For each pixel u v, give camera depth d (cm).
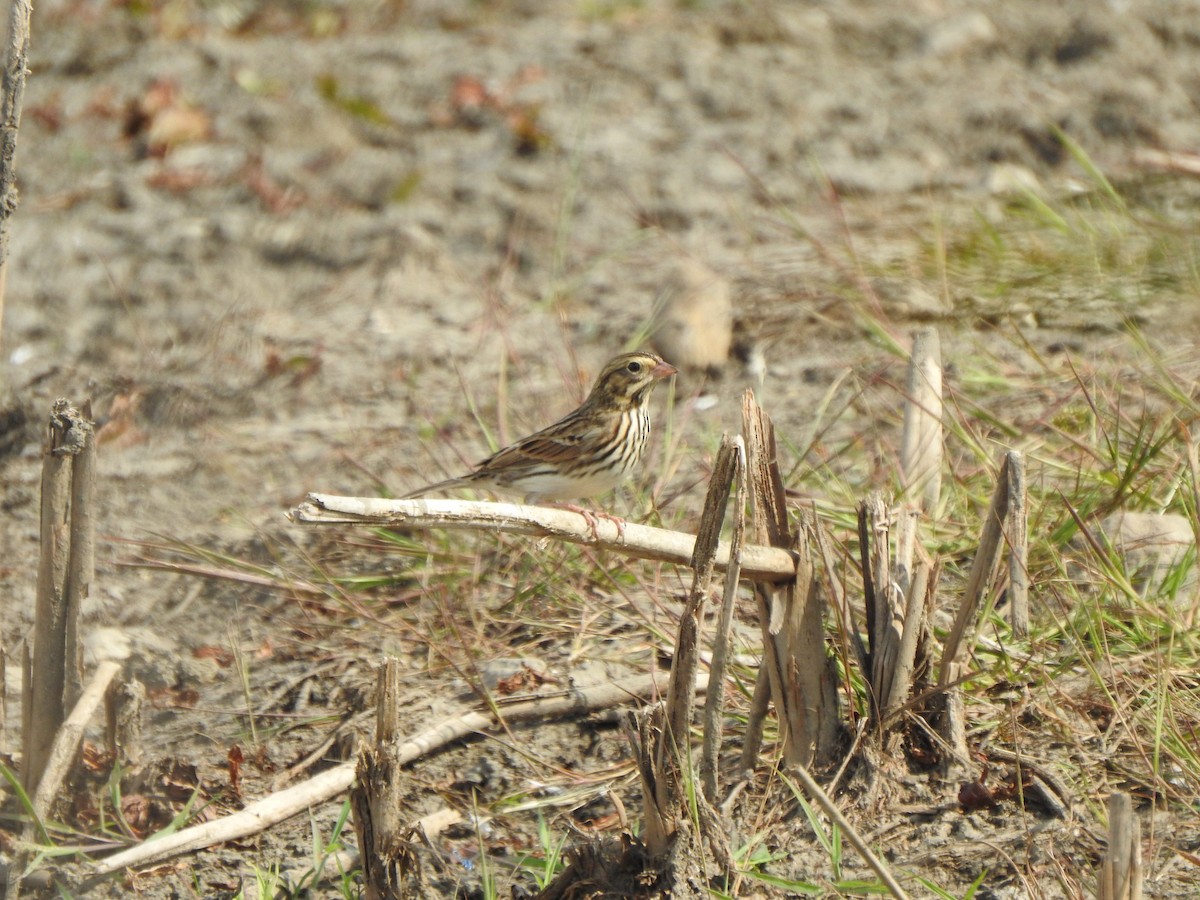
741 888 768
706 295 1470
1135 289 1434
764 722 910
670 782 736
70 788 853
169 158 1947
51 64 2133
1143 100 1930
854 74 2064
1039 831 803
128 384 1499
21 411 1458
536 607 1102
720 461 726
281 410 1464
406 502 667
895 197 1773
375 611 1128
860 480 1199
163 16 2258
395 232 1761
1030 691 908
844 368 1398
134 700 888
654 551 766
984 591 841
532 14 2292
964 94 1981
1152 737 865
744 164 1869
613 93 2034
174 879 840
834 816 702
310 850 868
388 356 1538
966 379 1288
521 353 1520
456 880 827
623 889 744
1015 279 1478
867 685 846
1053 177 1786
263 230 1792
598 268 1681
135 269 1730
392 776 748
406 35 2234
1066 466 1126
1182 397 1141
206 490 1338
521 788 923
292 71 2125
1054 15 2148
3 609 1166
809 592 820
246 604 1157
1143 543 1009
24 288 1697
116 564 1212
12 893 815
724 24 2208
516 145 1930
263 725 1012
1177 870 771
